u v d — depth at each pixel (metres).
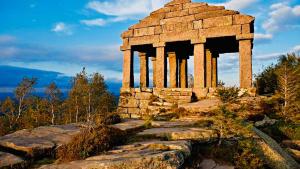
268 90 24.31
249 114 16.92
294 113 18.12
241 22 19.83
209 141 12.09
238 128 12.33
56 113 49.16
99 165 8.49
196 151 11.40
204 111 16.75
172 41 22.02
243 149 11.34
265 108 18.11
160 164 8.71
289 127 17.20
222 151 11.61
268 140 13.80
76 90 38.41
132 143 11.24
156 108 19.75
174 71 25.97
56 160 10.05
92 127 11.46
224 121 12.45
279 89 19.92
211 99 19.20
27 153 10.34
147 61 26.06
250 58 19.38
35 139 11.72
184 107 17.69
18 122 43.72
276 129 17.06
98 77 38.78
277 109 18.48
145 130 13.32
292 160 13.42
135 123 15.88
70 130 13.28
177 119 17.08
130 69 23.36
